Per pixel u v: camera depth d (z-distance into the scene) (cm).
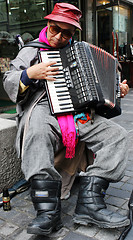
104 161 171
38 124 166
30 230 151
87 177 174
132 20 927
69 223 179
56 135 174
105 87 177
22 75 168
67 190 209
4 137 216
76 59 170
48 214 158
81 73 168
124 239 152
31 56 184
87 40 822
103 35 848
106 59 186
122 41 895
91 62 172
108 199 209
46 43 187
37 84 179
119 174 173
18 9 543
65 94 171
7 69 521
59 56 177
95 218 164
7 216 190
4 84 178
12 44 534
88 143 187
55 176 165
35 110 174
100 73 176
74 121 178
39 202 161
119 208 195
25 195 220
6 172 222
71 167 204
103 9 817
